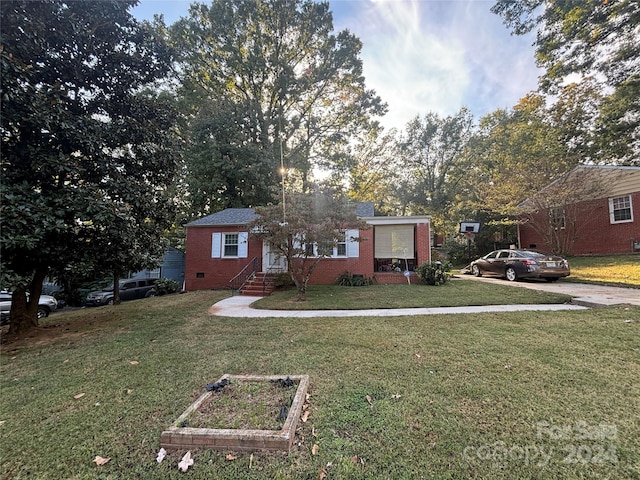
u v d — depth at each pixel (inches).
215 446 86.0
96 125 239.9
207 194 804.0
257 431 87.4
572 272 451.5
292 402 105.6
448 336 189.3
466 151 1016.2
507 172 639.8
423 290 376.5
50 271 265.6
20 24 192.1
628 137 614.9
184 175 772.6
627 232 523.2
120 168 266.2
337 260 493.4
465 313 253.4
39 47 208.5
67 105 243.0
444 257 815.1
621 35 482.9
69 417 109.4
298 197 366.3
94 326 267.6
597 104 615.8
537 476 73.1
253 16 810.8
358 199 1080.8
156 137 281.0
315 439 89.3
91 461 84.8
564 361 142.4
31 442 95.0
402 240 506.3
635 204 513.3
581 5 443.8
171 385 132.5
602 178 547.2
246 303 358.3
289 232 338.6
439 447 84.7
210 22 812.0
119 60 260.7
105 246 248.7
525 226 738.2
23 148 213.2
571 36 485.4
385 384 125.2
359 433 92.0
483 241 823.7
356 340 187.3
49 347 208.4
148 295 573.0
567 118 648.4
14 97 184.1
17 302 254.1
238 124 844.6
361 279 465.7
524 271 423.8
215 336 211.3
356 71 884.0
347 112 943.0
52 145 227.9
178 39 786.2
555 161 607.2
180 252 741.9
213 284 539.2
